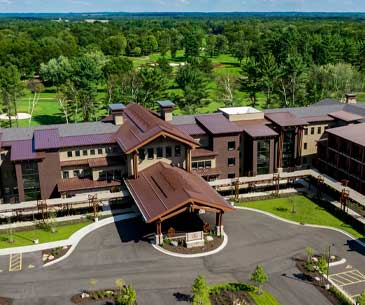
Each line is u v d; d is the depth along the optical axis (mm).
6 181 72562
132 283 49281
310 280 49469
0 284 49281
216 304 45188
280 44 192375
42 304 45594
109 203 70312
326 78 133375
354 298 45969
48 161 70375
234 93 139625
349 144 75125
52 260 54312
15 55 186750
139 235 60406
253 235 60344
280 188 77938
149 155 71875
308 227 62719
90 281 49719
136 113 82188
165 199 58812
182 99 123312
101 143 73188
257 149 78938
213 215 66688
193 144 71375
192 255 55188
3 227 63594
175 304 45375
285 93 129375
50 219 65500
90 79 136125
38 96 154500
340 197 70438
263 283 47656
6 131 75562
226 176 79625
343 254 55031
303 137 86438
